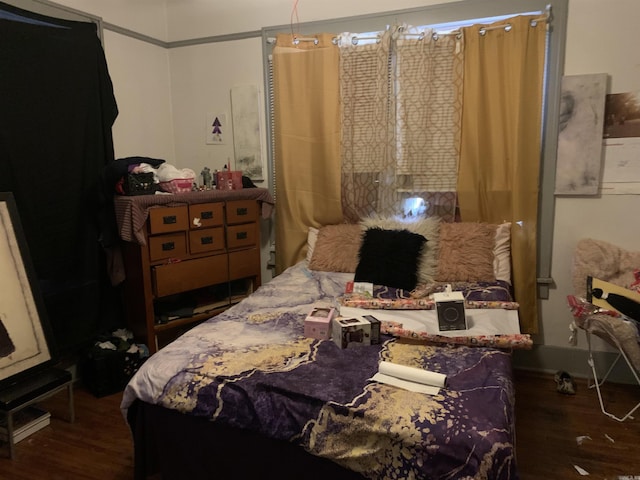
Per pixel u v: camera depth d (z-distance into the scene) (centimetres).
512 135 263
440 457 125
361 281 259
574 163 260
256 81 325
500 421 130
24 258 226
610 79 250
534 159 263
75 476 195
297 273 281
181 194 271
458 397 141
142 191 262
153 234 262
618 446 206
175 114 351
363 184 303
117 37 299
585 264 255
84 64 266
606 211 260
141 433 171
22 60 234
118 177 257
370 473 134
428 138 283
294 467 147
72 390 251
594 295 234
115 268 274
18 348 218
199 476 164
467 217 281
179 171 289
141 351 269
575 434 216
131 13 309
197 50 337
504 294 234
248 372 159
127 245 271
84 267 270
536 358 285
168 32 343
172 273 273
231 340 185
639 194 252
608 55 248
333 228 302
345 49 291
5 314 215
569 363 278
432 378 147
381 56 282
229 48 328
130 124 314
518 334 181
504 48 260
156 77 336
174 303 296
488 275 255
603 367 271
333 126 298
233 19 323
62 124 255
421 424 129
